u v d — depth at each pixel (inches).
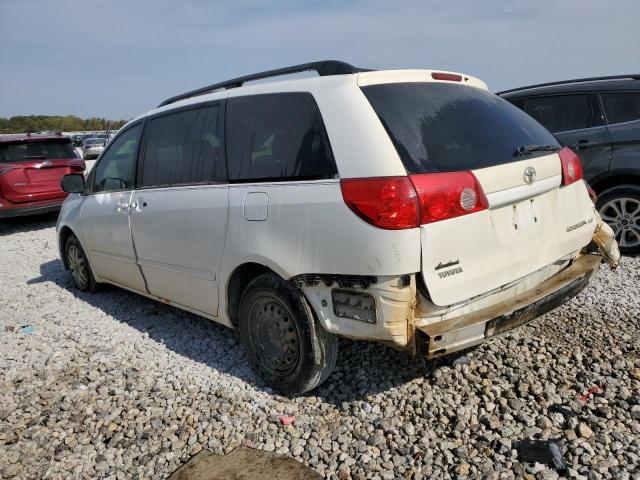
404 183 97.1
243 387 132.3
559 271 126.0
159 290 165.2
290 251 112.3
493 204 105.1
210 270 136.9
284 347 122.5
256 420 118.6
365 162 101.9
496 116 122.5
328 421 115.8
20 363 157.2
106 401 131.9
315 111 113.8
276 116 122.3
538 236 115.8
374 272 98.8
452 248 99.8
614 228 217.3
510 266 109.5
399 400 120.6
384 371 132.6
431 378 127.7
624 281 183.0
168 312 190.9
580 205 128.3
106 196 183.0
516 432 106.1
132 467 106.8
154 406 127.7
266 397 127.0
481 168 105.8
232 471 102.3
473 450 102.3
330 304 108.3
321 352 116.1
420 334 99.1
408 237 96.0
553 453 97.7
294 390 123.5
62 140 405.4
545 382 122.3
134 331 175.3
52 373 148.8
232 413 121.9
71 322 188.4
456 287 100.7
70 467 108.3
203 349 156.3
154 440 114.7
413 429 109.9
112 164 183.9
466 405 116.3
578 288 122.7
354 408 118.6
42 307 208.7
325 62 119.3
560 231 121.5
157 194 154.9
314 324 114.1
